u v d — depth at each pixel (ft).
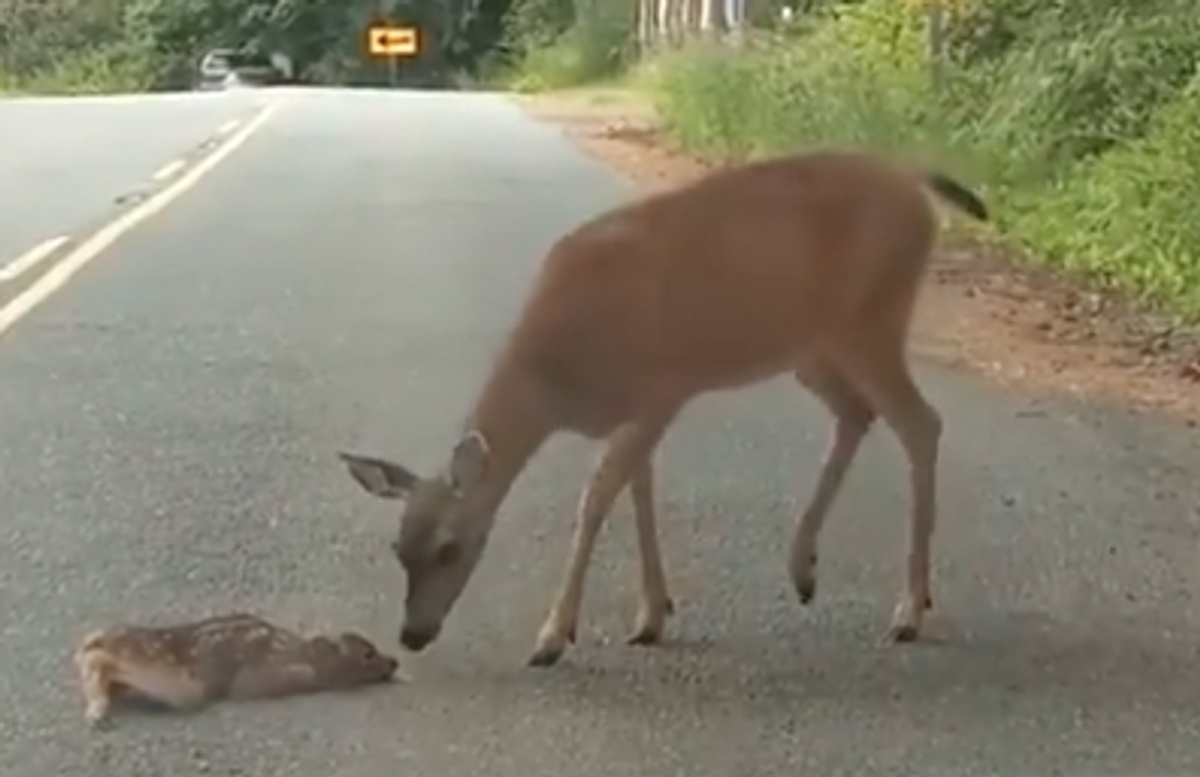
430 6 274.36
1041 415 44.98
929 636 29.96
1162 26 85.35
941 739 25.91
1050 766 25.05
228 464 38.68
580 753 25.23
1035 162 82.17
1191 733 26.22
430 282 61.31
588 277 29.30
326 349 50.11
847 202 30.78
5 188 87.92
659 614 29.66
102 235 71.31
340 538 33.99
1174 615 31.04
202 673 26.27
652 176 95.86
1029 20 98.12
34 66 266.36
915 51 105.70
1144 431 43.68
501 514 35.42
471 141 118.73
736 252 29.86
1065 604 31.53
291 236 72.02
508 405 28.86
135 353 49.21
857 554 33.81
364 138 120.67
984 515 36.45
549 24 238.68
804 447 40.96
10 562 32.40
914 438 31.24
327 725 25.89
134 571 32.01
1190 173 70.03
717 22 154.51
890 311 31.27
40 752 24.79
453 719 26.25
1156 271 64.18
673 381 29.71
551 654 28.48
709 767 24.85
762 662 28.76
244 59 279.69
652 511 29.89
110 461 38.83
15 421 41.96
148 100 173.88
